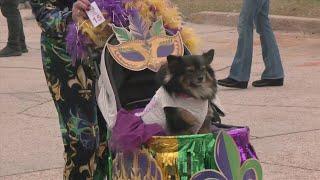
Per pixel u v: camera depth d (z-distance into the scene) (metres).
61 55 4.90
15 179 6.79
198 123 4.29
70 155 5.12
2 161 7.40
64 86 4.96
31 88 11.45
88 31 4.70
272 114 9.19
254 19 11.02
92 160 5.17
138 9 4.86
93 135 5.08
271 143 7.80
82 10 4.71
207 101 4.33
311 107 9.55
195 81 4.17
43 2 4.85
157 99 4.29
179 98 4.22
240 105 9.77
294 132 8.25
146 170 4.20
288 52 15.05
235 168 4.12
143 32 4.85
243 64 10.90
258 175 4.28
